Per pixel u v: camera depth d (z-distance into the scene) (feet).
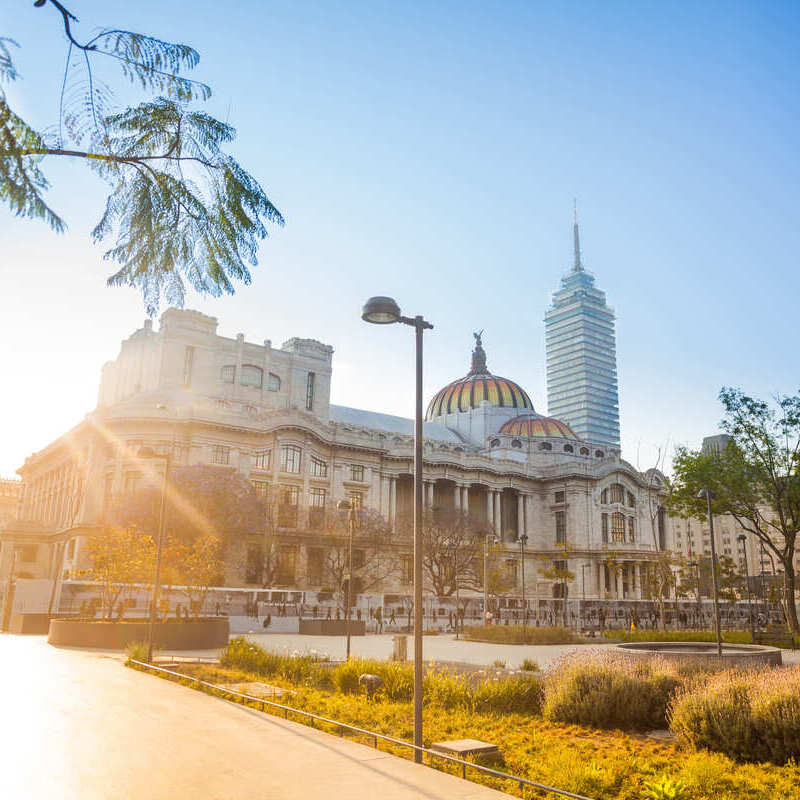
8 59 23.94
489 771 36.50
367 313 47.75
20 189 24.17
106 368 378.73
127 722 50.14
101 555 133.59
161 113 29.48
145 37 27.81
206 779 35.60
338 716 55.57
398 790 34.55
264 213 31.94
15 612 165.27
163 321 319.47
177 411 288.30
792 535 191.11
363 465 348.18
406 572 334.85
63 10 26.45
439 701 62.80
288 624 185.26
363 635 176.04
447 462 378.94
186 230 31.27
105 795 32.60
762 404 190.19
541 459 435.53
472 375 520.42
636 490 438.81
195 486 240.73
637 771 41.93
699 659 80.02
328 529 291.17
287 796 33.09
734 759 45.80
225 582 269.44
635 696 56.54
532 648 146.10
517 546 400.47
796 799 36.55
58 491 358.64
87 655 99.30
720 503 194.49
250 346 336.08
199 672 79.87
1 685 66.23
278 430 309.42
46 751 40.60
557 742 49.62
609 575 409.49
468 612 276.21
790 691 46.29
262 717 53.72
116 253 30.83
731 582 306.14
